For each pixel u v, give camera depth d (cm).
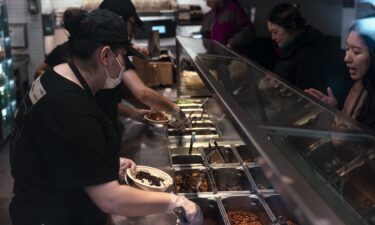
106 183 132
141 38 522
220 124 288
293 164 105
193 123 289
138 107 317
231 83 190
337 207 94
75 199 141
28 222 142
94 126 130
